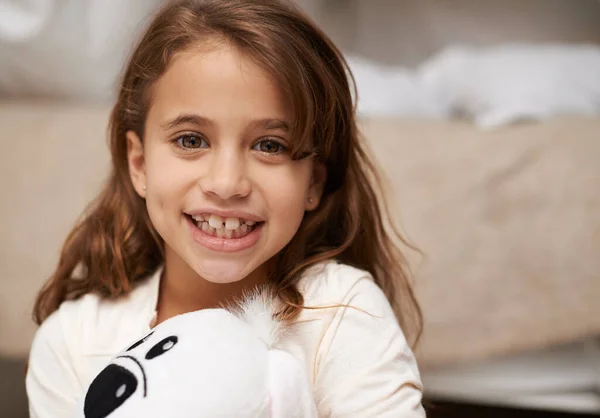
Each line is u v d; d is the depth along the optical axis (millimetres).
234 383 506
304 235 752
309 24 709
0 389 1385
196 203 644
